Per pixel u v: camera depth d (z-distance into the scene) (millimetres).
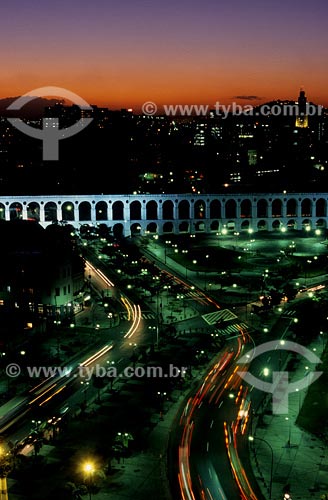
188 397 138750
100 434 119875
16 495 98125
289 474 104750
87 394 140000
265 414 129125
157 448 114312
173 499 97062
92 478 101375
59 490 99312
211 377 151250
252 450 113375
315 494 98438
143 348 172625
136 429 122062
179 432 120875
